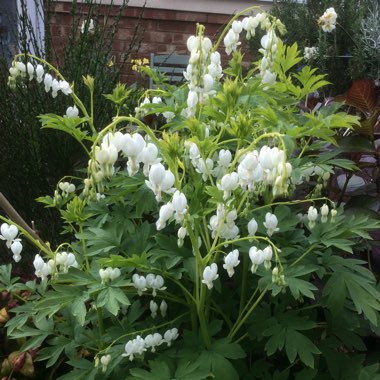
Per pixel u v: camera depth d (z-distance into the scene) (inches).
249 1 55.9
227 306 17.5
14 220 19.2
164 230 17.5
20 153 27.7
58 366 18.0
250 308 16.2
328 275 17.5
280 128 15.5
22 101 28.8
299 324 15.3
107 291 14.3
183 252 15.8
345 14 44.0
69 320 17.1
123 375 15.7
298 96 19.4
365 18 45.0
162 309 16.4
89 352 17.9
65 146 28.3
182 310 17.5
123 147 11.5
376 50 39.8
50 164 29.2
